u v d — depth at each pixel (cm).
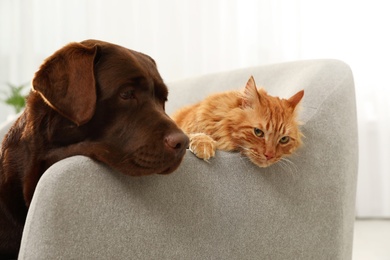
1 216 88
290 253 95
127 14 254
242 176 91
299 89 105
